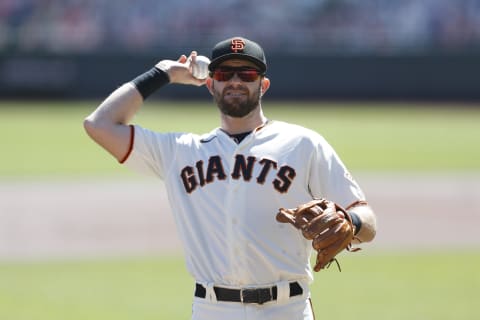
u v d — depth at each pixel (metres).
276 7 152.38
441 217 49.06
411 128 102.44
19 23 144.00
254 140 15.30
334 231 13.65
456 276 35.53
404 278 35.09
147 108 121.19
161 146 15.83
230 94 15.20
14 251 39.97
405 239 43.34
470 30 147.00
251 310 15.06
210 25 151.50
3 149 81.38
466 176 65.69
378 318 28.84
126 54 130.88
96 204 52.41
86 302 30.77
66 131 96.00
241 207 14.99
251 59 15.02
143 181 62.25
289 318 15.20
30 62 131.62
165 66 16.22
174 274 35.91
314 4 152.25
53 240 42.38
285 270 15.06
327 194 15.31
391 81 133.50
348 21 151.12
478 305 30.70
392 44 145.12
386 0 151.62
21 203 52.53
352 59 132.75
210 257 15.29
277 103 129.62
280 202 15.02
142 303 30.83
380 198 55.69
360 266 37.69
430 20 148.62
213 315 15.25
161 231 44.72
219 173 15.23
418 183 62.12
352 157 77.19
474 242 42.56
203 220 15.34
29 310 29.58
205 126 93.69
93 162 73.19
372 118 112.38
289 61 132.50
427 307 30.19
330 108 124.31
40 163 72.06
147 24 148.38
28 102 131.25
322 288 33.53
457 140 91.62
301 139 15.27
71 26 144.50
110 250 40.34
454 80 133.38
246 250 14.96
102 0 147.88
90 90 131.75
